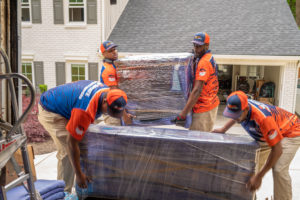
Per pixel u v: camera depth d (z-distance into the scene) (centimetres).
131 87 272
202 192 194
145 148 196
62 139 246
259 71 1073
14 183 150
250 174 186
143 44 831
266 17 902
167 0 1037
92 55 838
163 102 266
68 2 816
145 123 276
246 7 962
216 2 1004
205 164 189
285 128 220
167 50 796
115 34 880
